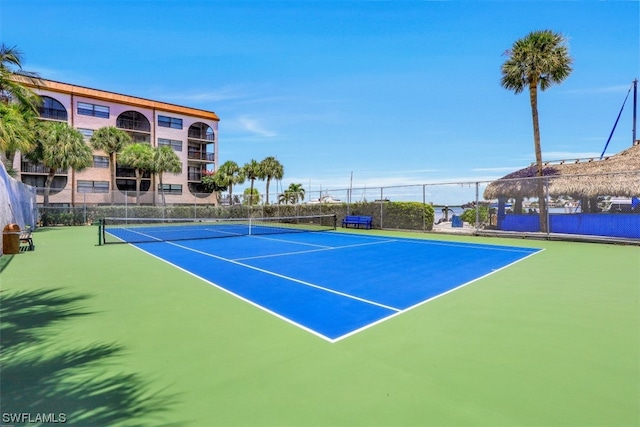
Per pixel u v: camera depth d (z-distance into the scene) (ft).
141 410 8.67
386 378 10.21
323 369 10.80
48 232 67.36
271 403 8.93
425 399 9.09
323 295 19.88
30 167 114.93
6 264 30.89
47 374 10.55
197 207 105.81
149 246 45.16
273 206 103.65
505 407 8.70
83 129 125.29
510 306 17.58
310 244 47.01
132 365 11.12
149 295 19.93
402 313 16.49
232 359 11.53
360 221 75.46
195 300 18.86
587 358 11.50
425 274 26.02
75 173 123.54
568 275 25.46
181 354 11.93
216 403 8.95
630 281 23.36
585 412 8.47
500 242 49.08
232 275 25.76
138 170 127.03
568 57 60.59
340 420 8.19
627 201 64.13
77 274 26.23
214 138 161.07
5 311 16.89
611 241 46.55
